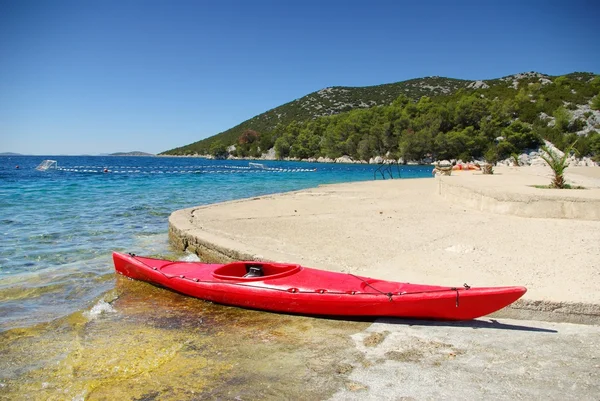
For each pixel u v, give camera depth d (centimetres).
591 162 5691
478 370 407
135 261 766
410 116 10312
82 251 1024
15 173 4684
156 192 2539
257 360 448
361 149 10269
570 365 411
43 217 1511
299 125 14925
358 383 391
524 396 361
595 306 508
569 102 9450
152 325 565
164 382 409
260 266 675
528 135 7888
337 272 660
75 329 557
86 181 3447
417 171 5925
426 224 1127
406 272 683
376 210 1430
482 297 496
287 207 1538
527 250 805
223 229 1084
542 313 529
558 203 1134
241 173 5231
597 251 775
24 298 693
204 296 648
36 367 452
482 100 9181
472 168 3616
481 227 1052
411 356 442
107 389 400
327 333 516
